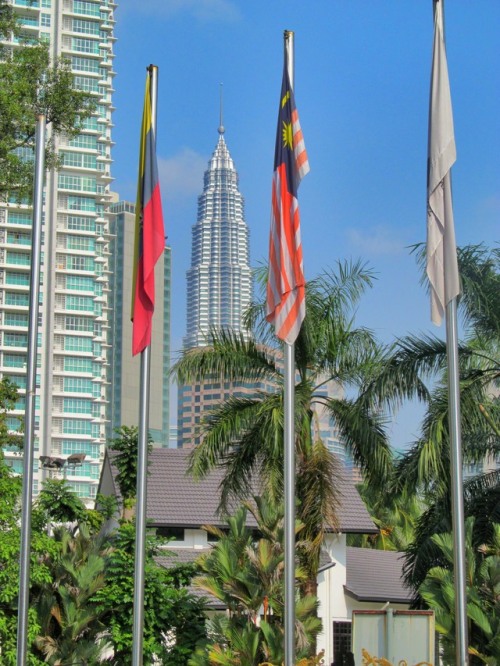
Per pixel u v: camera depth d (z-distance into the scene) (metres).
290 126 18.47
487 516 26.80
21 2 153.00
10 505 27.36
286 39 18.62
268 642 22.53
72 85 39.81
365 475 28.09
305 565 26.81
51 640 26.78
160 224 19.12
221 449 27.88
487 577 22.34
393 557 46.88
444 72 17.20
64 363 152.38
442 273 16.89
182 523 39.44
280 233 18.22
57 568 27.77
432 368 26.45
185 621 27.36
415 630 18.66
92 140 155.88
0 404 36.81
